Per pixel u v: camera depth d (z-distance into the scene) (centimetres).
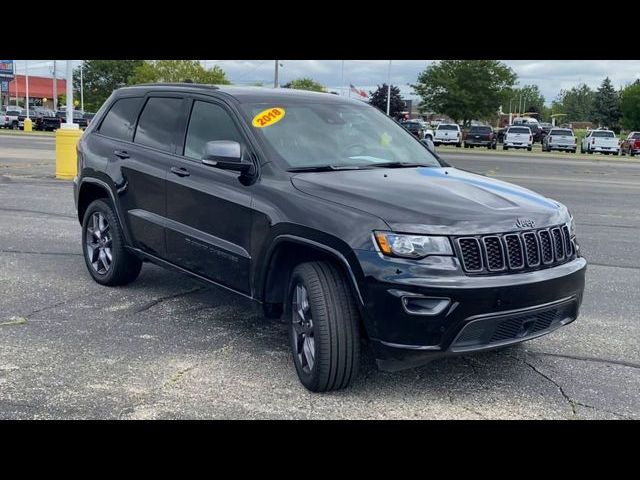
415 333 385
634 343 538
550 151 4525
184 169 532
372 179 453
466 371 470
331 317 406
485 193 444
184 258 537
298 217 427
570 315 446
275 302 466
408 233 388
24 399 407
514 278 396
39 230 945
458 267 386
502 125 11344
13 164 1916
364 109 582
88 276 701
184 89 576
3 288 650
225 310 597
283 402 412
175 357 482
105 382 435
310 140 504
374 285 387
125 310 589
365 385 441
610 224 1162
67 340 512
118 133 635
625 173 2494
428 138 649
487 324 391
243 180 478
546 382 455
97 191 660
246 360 480
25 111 6000
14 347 494
